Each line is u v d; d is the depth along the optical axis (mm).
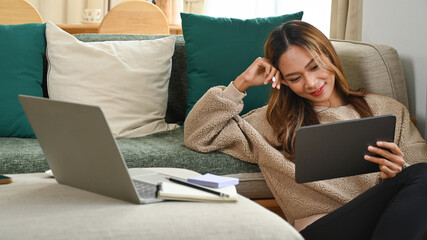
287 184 1822
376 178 1723
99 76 2221
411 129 1924
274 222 1137
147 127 2234
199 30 2330
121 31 3422
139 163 1863
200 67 2311
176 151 1930
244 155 1933
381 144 1507
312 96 1806
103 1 4516
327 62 1793
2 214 1145
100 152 1208
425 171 1491
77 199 1248
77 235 1065
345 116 1850
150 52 2318
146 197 1239
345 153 1478
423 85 2156
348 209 1527
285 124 1839
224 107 1899
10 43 2240
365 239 1512
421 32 2141
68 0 4500
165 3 3758
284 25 1820
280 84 1854
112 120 2189
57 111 1264
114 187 1230
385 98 1948
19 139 2137
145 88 2264
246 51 2303
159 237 1079
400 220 1397
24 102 1346
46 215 1135
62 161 1340
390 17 2318
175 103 2475
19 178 1483
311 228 1568
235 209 1176
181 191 1240
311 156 1433
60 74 2234
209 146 1943
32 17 3256
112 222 1100
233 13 4105
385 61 2100
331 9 3154
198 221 1115
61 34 2285
